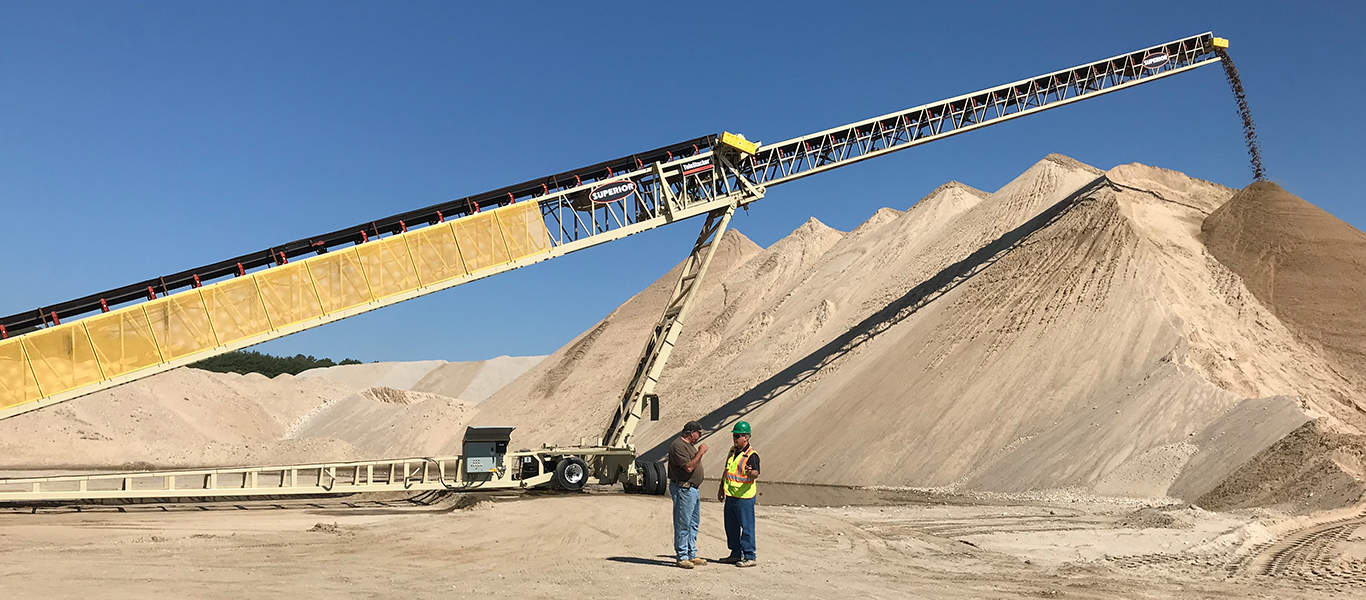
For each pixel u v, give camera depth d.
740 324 79.19
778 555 14.11
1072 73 55.41
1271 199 55.84
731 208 40.41
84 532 17.70
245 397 98.62
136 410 79.38
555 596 9.55
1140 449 33.19
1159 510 23.72
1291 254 51.41
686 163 39.22
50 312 28.56
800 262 84.31
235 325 29.89
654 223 38.09
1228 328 42.59
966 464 38.94
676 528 12.46
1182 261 49.00
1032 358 42.69
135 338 28.69
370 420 92.88
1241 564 14.23
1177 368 36.38
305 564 12.23
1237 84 61.03
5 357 27.02
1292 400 30.84
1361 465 26.27
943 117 51.09
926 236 69.69
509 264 34.38
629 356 82.31
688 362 78.19
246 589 9.67
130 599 8.77
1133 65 57.06
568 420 76.12
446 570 11.77
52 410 73.50
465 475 31.38
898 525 20.23
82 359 27.95
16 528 18.84
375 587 10.02
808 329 64.75
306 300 30.94
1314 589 11.71
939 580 11.77
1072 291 45.56
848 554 14.56
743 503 12.67
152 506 27.22
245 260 31.08
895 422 44.16
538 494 31.72
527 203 35.31
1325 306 47.56
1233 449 30.02
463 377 162.50
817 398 52.56
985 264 55.12
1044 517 22.78
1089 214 51.50
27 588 9.48
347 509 26.19
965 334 47.75
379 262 32.12
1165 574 12.87
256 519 21.73
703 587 10.48
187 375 93.19
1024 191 63.03
